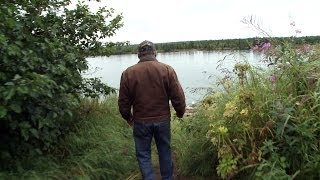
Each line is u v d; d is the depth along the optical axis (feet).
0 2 9.11
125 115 10.03
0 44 8.56
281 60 9.95
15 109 8.47
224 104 10.71
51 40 10.96
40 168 9.93
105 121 13.42
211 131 9.74
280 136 8.69
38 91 8.71
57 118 10.77
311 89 9.34
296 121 8.71
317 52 10.25
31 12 10.89
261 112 9.35
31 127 9.75
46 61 9.98
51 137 10.68
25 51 9.19
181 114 9.95
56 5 11.92
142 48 9.89
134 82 9.63
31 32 10.80
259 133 9.29
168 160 9.97
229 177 9.24
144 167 9.71
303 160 8.59
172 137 12.59
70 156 10.99
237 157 9.19
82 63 11.92
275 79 9.80
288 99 9.07
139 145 9.80
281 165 8.50
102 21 12.96
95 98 13.56
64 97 10.39
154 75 9.62
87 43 12.94
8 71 9.16
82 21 12.50
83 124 12.50
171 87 9.67
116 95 15.07
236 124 9.62
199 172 10.85
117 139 12.39
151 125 9.63
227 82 11.69
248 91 9.77
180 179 10.73
